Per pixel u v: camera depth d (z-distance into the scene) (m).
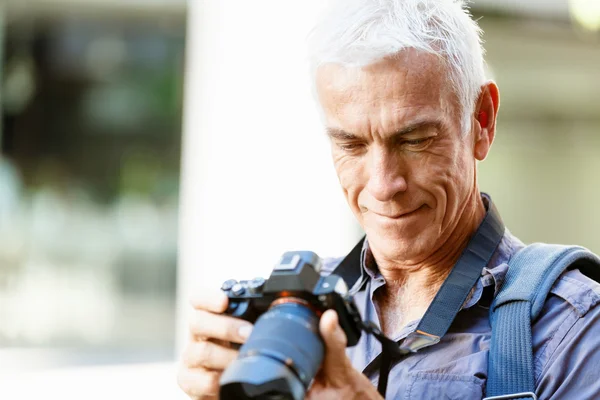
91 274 6.73
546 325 1.83
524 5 4.88
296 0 4.90
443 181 1.90
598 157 5.61
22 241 6.59
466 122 1.94
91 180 6.67
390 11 1.88
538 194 5.61
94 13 6.43
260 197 4.91
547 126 5.54
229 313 1.79
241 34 4.97
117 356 6.31
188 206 5.21
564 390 1.77
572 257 1.90
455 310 1.92
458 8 1.96
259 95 4.94
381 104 1.85
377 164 1.89
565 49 5.12
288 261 1.71
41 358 6.20
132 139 6.61
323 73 1.93
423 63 1.84
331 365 1.62
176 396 5.51
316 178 4.87
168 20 6.37
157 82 6.49
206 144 5.04
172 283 6.75
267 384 1.44
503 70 5.23
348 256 2.22
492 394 1.81
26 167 6.56
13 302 6.55
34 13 6.42
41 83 6.53
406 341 1.94
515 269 1.94
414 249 1.94
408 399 1.88
